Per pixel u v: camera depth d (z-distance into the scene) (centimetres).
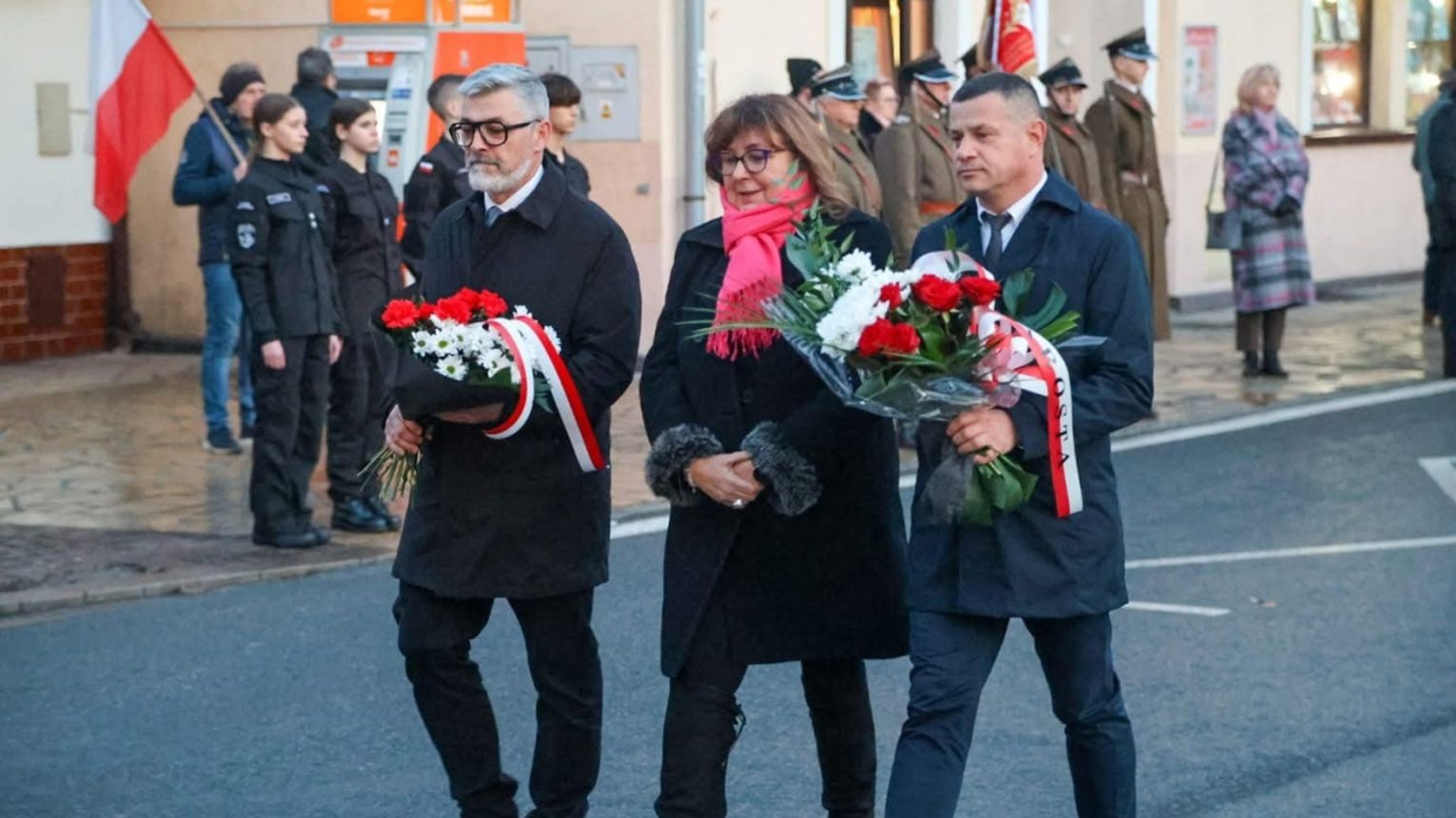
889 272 649
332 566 1312
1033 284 675
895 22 2483
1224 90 2819
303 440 1365
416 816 846
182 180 1695
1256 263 2092
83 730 965
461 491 743
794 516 705
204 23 2177
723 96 2217
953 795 664
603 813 848
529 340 721
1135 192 2014
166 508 1491
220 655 1096
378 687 1038
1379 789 869
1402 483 1569
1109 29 2758
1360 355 2320
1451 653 1084
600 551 765
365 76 2045
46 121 2164
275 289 1325
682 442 698
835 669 745
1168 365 2241
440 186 1436
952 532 673
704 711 714
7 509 1483
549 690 770
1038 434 643
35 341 2195
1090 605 670
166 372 2145
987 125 676
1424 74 3198
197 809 853
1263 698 1002
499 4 2055
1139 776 885
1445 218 2105
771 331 705
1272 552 1334
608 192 2109
